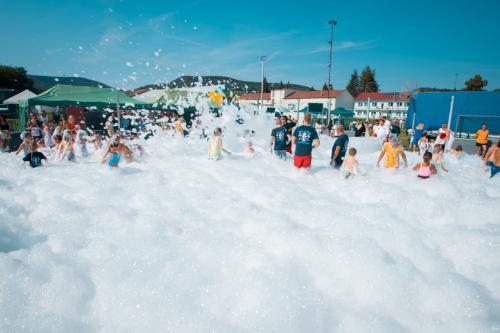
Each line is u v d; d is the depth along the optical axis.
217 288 3.21
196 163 8.94
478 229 4.79
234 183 6.89
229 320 2.84
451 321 2.94
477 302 3.14
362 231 4.44
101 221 4.76
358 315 2.94
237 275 3.40
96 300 3.11
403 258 3.83
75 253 3.84
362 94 70.19
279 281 3.27
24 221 4.74
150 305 2.99
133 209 5.30
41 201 5.58
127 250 3.89
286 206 5.45
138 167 8.35
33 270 3.44
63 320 2.84
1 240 4.11
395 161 7.92
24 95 28.56
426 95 17.22
